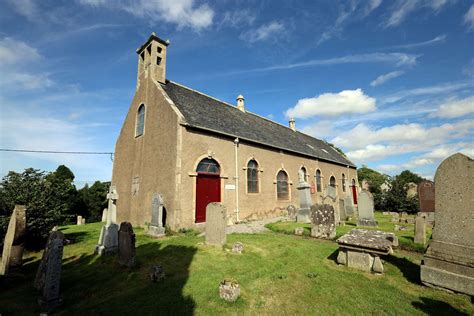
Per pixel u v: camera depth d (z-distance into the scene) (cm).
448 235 506
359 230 696
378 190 2591
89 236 1108
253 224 1380
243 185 1536
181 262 654
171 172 1214
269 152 1811
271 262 644
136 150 1571
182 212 1171
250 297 455
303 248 772
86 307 434
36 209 834
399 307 418
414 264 634
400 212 2242
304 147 2395
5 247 624
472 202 486
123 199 1627
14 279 578
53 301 443
